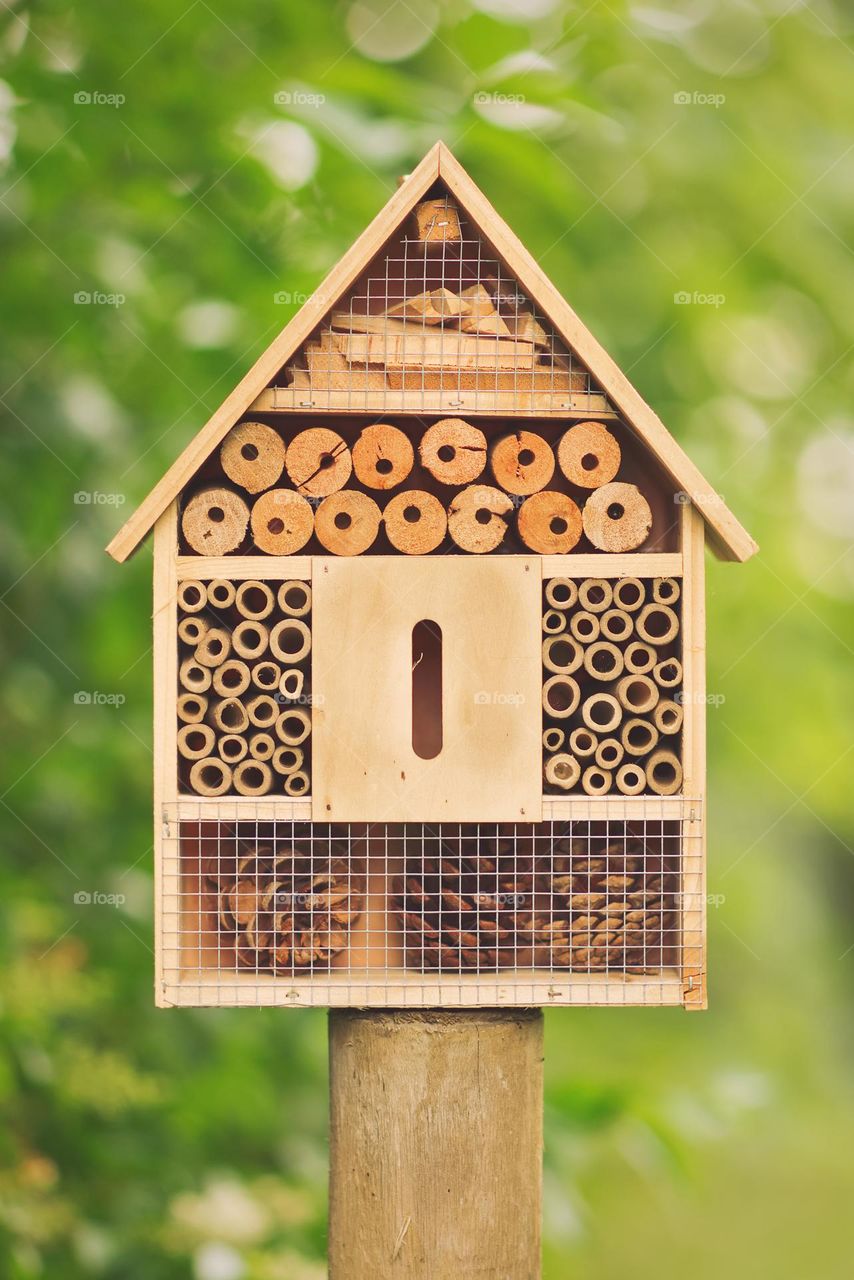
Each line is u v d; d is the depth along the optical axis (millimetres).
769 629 10547
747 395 9750
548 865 4426
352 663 4137
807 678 10688
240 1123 6645
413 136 6172
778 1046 14578
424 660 4523
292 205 6648
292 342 4102
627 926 4332
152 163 6473
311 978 4176
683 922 4152
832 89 9328
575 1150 6008
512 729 4141
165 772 4141
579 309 8562
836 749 10867
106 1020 6637
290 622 4176
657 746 4340
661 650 4332
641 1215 11945
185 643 4273
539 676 4152
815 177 9117
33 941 6395
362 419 4320
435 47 7160
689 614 4211
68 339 6574
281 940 4262
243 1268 6117
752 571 10203
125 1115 6484
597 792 4230
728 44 9188
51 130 6293
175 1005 4078
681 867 4184
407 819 4109
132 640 6977
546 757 4297
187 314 6801
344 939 4355
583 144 8227
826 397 9992
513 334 4273
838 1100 14586
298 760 4211
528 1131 4141
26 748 6859
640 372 8875
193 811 4129
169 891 4121
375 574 4145
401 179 4625
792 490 10477
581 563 4211
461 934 4250
